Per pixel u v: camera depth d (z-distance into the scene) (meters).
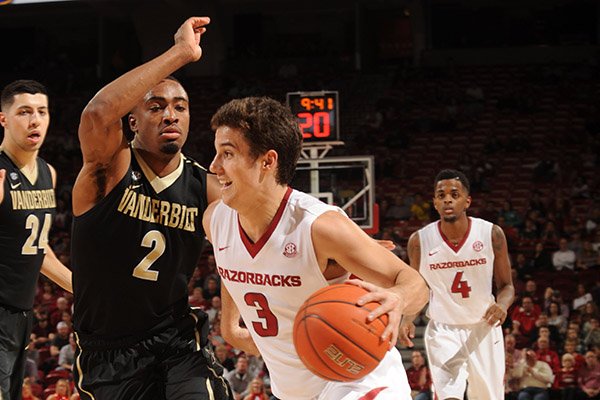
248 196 4.29
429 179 27.58
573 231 22.33
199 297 18.98
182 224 5.15
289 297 4.43
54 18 38.31
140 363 5.15
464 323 8.97
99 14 36.69
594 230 22.48
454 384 8.64
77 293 5.16
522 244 22.11
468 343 8.91
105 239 5.00
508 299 8.73
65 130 32.97
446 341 8.91
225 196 4.31
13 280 6.70
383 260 4.20
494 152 28.53
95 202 4.98
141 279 5.08
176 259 5.16
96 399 5.21
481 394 8.98
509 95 31.48
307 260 4.30
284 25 38.22
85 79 36.25
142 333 5.18
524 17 35.84
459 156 28.73
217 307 18.08
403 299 3.94
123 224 5.01
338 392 4.46
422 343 18.52
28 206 6.81
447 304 8.97
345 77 34.47
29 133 6.74
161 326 5.21
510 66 34.06
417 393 15.38
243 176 4.23
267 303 4.50
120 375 5.13
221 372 5.46
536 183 26.58
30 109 6.76
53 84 35.81
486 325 8.97
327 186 15.55
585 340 16.61
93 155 4.82
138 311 5.14
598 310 18.00
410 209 24.58
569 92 31.62
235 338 5.29
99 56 37.06
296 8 37.12
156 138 5.04
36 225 6.88
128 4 35.31
